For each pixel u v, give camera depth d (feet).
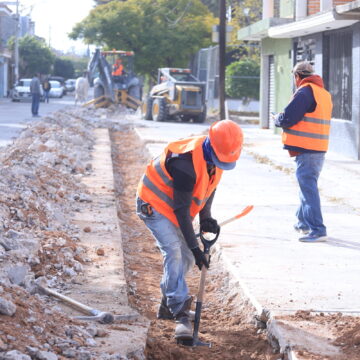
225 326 22.68
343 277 25.85
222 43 105.19
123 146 82.28
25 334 17.57
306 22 69.00
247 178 51.85
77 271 26.14
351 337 19.19
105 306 22.50
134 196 47.55
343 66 68.64
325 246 30.78
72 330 19.01
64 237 30.12
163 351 20.01
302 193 31.83
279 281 25.17
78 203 40.19
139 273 28.55
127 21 174.91
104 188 46.29
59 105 176.14
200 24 178.19
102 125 106.42
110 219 36.11
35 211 33.17
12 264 24.09
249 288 24.22
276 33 80.84
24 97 199.82
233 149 18.66
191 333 20.36
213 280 27.61
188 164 18.97
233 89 144.56
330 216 38.09
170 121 122.83
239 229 33.81
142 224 38.83
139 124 110.42
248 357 20.07
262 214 37.83
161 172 19.84
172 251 20.18
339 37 69.46
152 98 124.77
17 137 77.71
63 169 50.78
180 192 18.95
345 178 51.88
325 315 21.47
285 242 31.35
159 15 177.27
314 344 19.10
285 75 91.15
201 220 20.75
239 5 176.45
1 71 254.06
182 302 20.36
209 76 148.87
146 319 21.88
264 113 103.81
